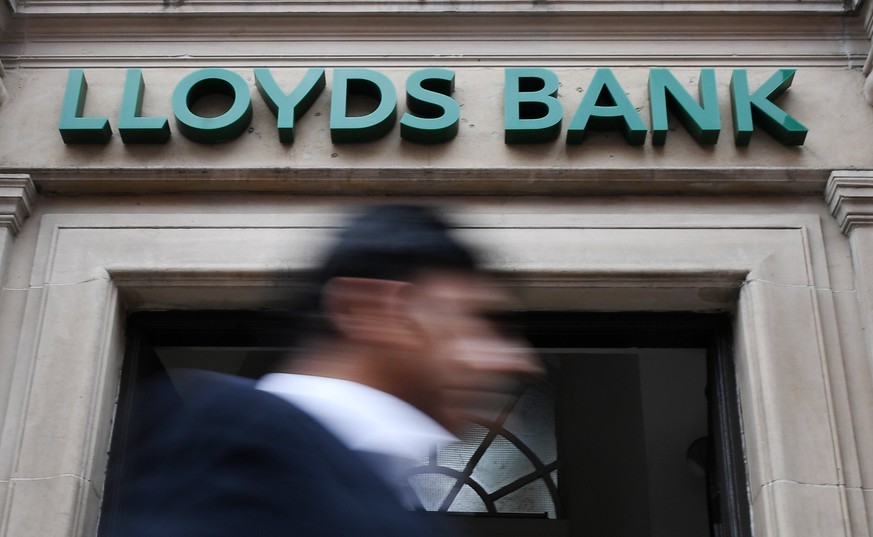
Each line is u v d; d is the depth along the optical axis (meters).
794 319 4.43
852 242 4.60
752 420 4.32
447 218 1.90
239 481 1.33
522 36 5.11
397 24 5.12
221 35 5.10
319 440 1.38
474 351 1.74
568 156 4.77
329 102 4.93
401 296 1.74
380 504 1.35
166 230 4.65
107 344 4.45
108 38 5.09
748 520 4.32
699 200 4.75
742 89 4.84
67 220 4.67
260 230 4.66
